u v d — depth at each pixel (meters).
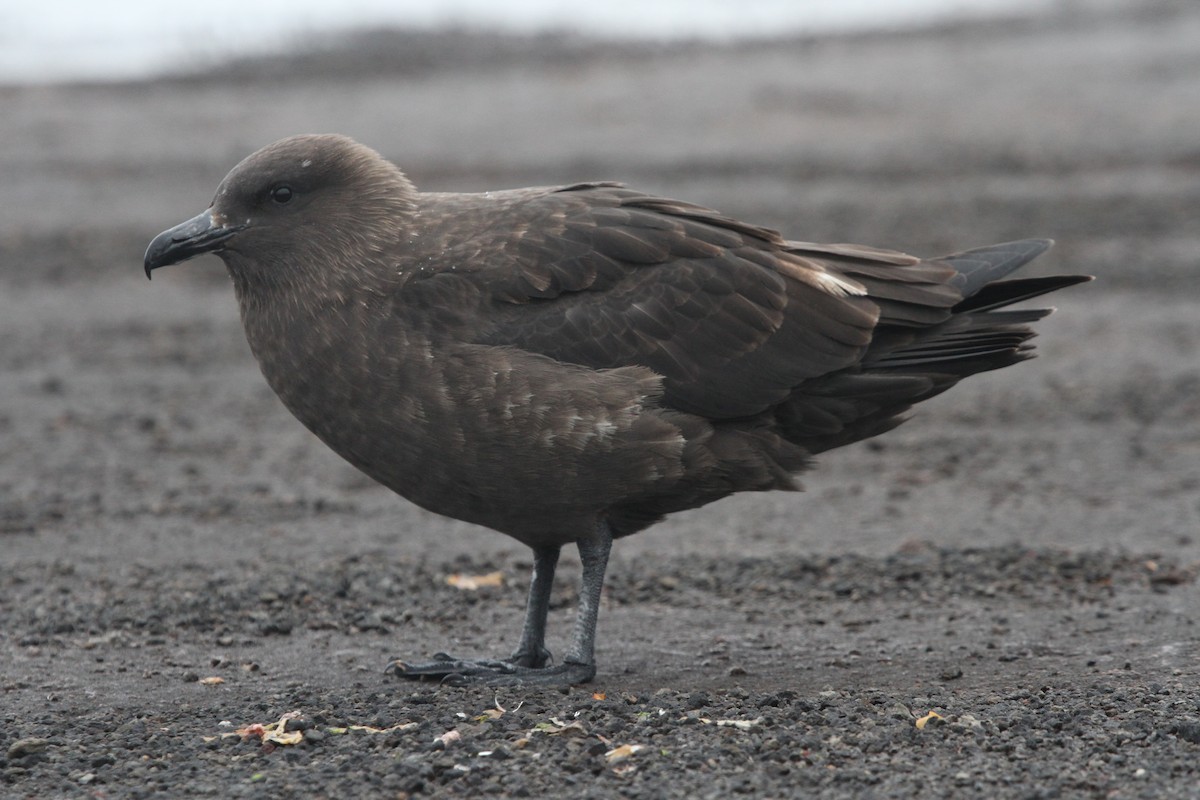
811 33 44.69
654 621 11.45
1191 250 24.05
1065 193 27.45
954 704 9.20
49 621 11.24
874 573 12.32
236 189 10.20
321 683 10.02
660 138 33.06
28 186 30.36
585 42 43.88
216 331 21.95
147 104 37.75
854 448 16.72
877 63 40.72
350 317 9.85
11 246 26.17
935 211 26.27
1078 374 19.00
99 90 39.09
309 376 10.01
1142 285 22.61
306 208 10.14
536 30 45.06
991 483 15.24
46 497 14.90
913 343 10.50
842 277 10.41
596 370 9.84
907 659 10.36
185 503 14.77
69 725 9.09
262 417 18.16
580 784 8.03
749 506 14.74
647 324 9.96
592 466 9.77
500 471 9.77
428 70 40.97
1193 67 37.56
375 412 9.83
